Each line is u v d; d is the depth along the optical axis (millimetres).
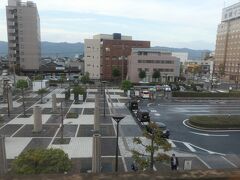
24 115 31266
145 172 2096
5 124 27531
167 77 71062
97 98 27500
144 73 66500
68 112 33250
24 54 78625
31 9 77062
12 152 19688
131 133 24953
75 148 20672
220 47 101312
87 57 75562
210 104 41844
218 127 27109
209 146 22141
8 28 76938
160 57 69750
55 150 12992
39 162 11906
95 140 14992
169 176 2027
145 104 40562
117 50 74188
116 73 68938
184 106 39656
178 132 26031
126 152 20078
